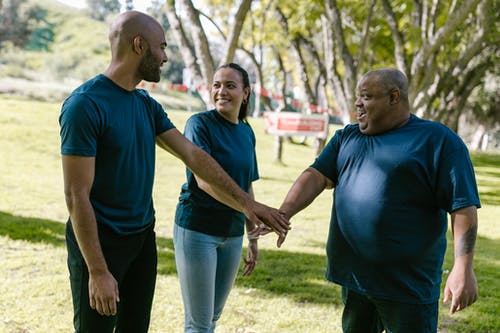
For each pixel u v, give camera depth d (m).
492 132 34.12
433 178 2.41
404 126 2.50
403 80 2.49
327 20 14.60
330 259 2.67
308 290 4.94
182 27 9.84
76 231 2.17
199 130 2.99
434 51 12.49
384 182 2.44
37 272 5.00
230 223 3.01
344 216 2.57
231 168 3.03
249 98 3.24
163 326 3.95
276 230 2.68
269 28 18.73
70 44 61.84
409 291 2.45
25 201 8.40
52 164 12.25
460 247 2.34
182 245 2.99
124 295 2.57
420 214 2.45
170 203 9.27
